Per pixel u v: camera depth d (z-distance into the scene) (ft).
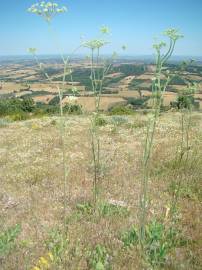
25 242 24.73
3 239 24.35
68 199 34.09
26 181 42.68
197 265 22.09
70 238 25.03
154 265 21.58
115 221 28.14
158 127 77.46
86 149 59.26
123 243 24.62
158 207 31.14
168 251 23.49
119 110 116.78
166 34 21.50
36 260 22.52
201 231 26.07
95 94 28.30
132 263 21.61
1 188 39.40
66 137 71.41
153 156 48.14
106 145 61.77
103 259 22.31
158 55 22.22
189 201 33.01
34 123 95.04
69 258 22.49
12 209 32.60
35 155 57.41
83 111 30.66
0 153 60.75
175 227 26.86
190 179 37.17
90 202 32.17
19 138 74.49
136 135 70.38
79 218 29.27
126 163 47.34
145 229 25.16
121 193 35.12
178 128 74.59
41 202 33.88
